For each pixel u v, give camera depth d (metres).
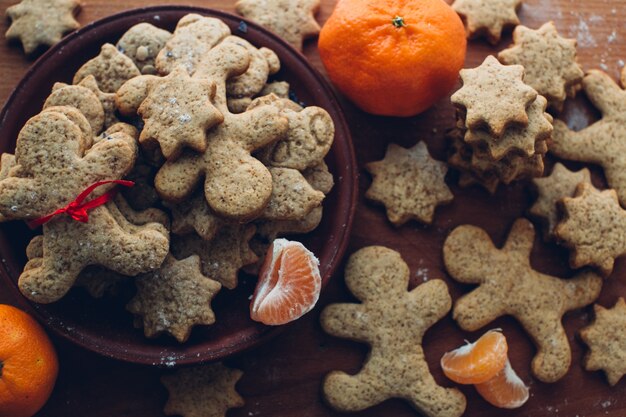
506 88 0.41
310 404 0.45
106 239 0.39
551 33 0.46
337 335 0.45
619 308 0.46
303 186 0.41
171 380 0.45
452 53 0.43
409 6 0.42
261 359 0.45
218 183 0.40
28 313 0.44
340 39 0.43
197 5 0.48
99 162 0.39
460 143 0.45
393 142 0.47
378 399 0.45
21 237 0.43
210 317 0.41
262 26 0.45
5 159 0.42
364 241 0.46
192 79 0.40
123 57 0.43
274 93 0.43
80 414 0.45
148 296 0.42
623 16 0.49
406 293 0.45
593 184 0.47
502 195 0.47
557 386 0.46
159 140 0.39
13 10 0.46
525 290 0.46
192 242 0.42
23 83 0.43
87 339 0.42
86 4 0.47
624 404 0.46
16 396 0.41
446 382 0.46
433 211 0.46
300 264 0.41
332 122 0.43
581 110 0.48
